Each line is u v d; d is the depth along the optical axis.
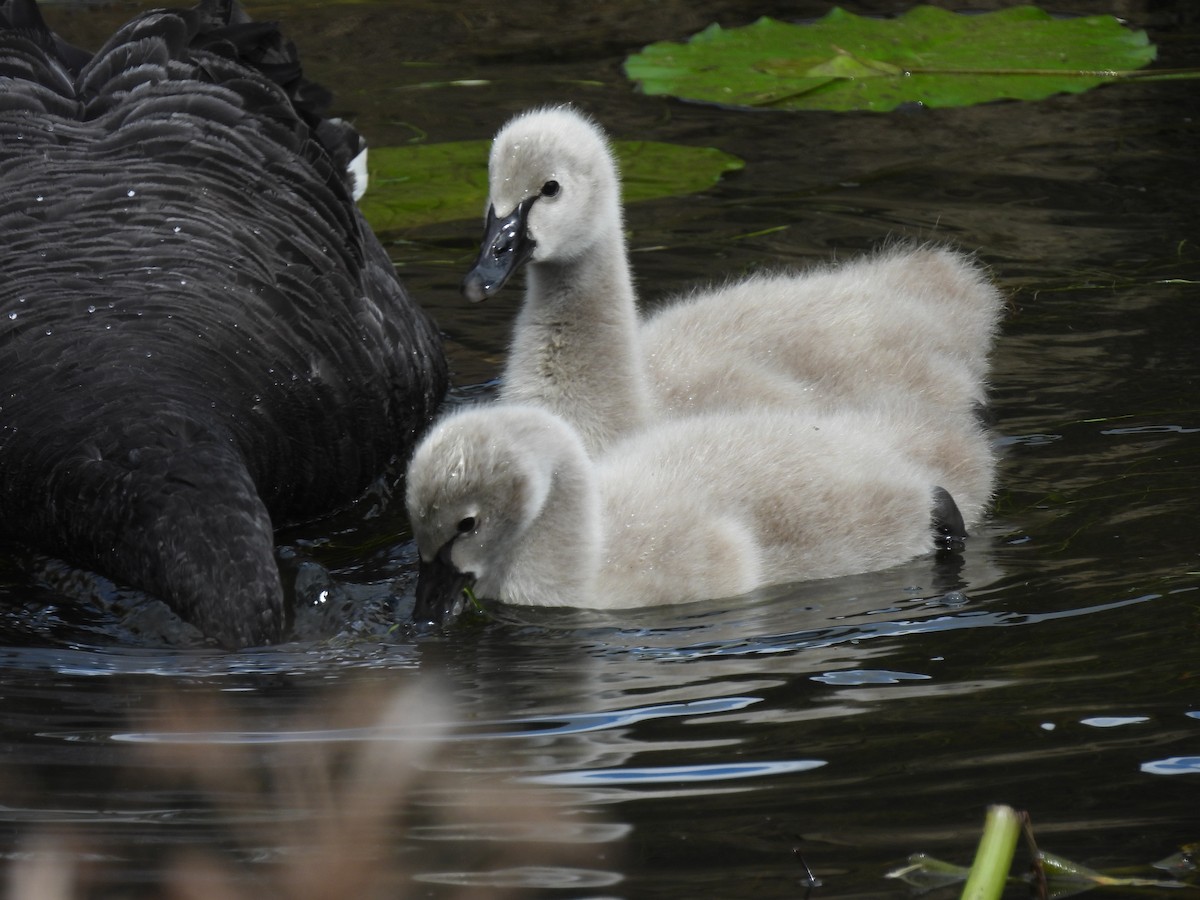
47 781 7.72
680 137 16.86
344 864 6.80
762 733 8.14
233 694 8.66
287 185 11.88
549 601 10.07
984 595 9.71
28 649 9.20
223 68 12.50
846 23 19.38
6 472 10.05
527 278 12.22
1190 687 8.41
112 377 10.07
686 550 10.20
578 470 10.01
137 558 9.19
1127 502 10.70
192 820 7.34
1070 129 16.86
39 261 10.83
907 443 11.33
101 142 11.73
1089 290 13.65
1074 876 6.89
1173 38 19.28
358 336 11.43
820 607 9.94
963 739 8.00
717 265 14.40
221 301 10.80
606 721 8.33
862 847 7.10
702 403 12.09
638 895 6.75
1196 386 12.18
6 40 12.46
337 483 11.12
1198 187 15.41
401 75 18.72
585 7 20.98
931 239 14.62
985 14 19.66
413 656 9.24
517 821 7.32
